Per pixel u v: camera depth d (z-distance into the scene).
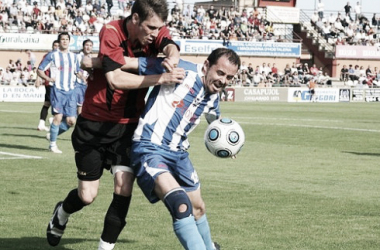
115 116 11.25
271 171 23.00
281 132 39.72
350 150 30.36
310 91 96.94
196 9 104.38
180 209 9.84
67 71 26.94
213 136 11.63
